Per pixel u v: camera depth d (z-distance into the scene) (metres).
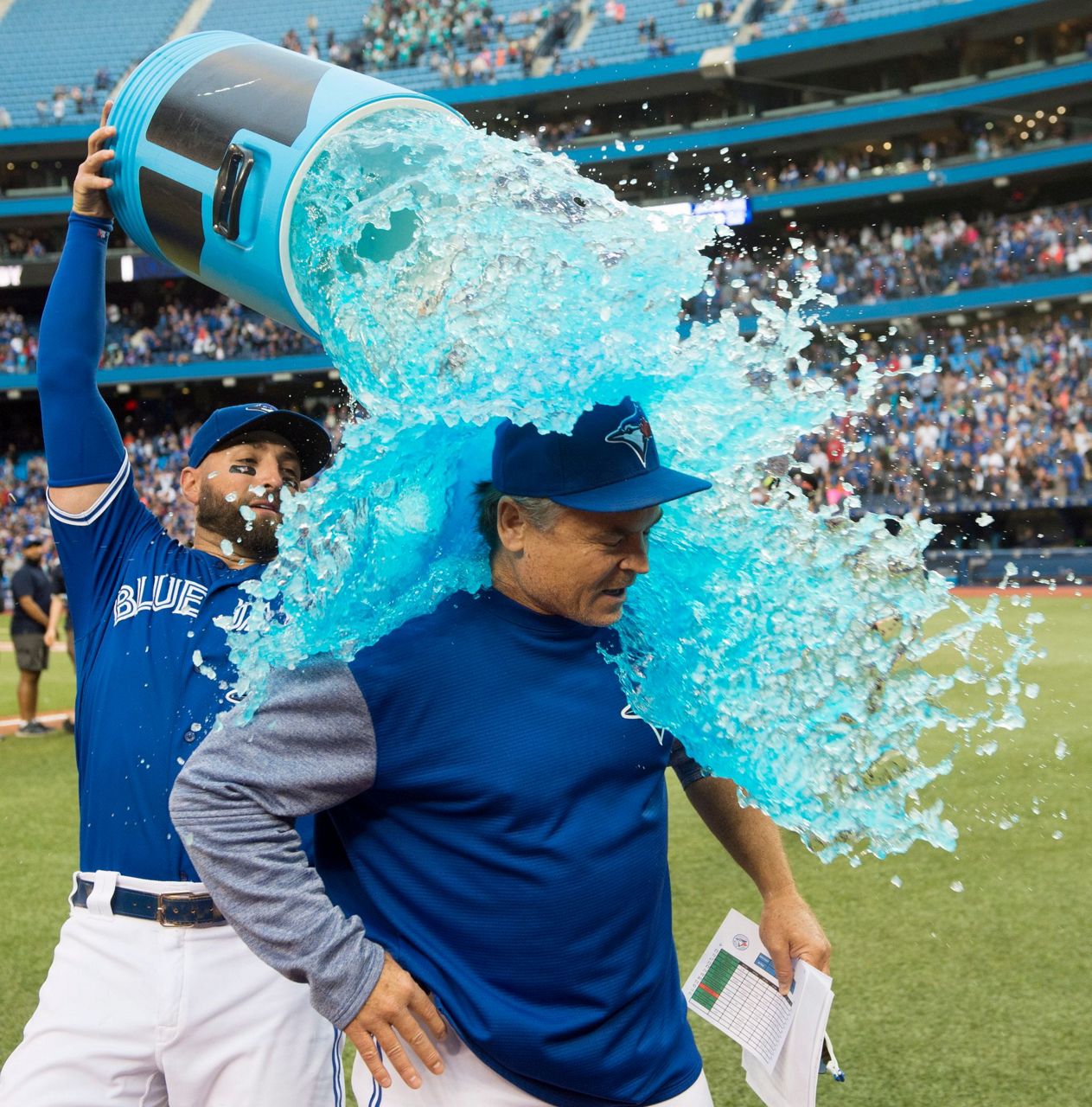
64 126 28.97
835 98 27.25
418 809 1.58
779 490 1.57
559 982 1.56
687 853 5.25
